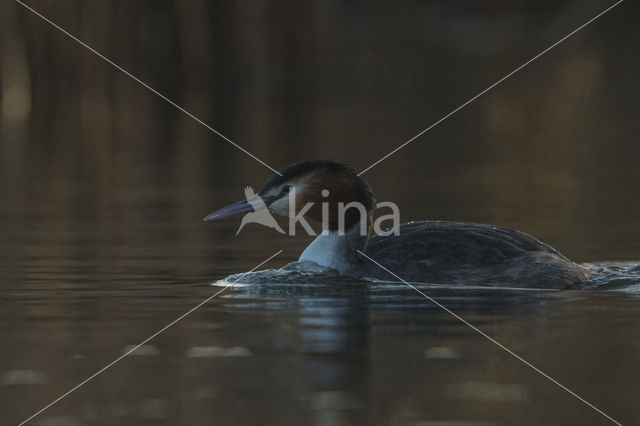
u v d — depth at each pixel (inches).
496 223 599.5
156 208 669.3
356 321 347.3
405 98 1391.5
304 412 253.8
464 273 417.1
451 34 1787.6
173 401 263.6
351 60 1633.9
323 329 335.3
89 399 265.6
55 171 873.5
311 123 1165.1
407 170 860.0
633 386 273.9
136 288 413.7
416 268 421.4
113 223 608.4
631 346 311.0
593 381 278.1
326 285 413.7
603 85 1505.9
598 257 488.7
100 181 811.4
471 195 716.7
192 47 1387.8
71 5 1290.6
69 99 1321.4
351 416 251.1
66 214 645.9
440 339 320.8
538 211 645.9
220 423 247.0
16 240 545.3
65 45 1301.7
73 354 308.0
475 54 1717.5
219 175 832.9
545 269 409.7
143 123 1228.5
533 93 1470.2
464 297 386.0
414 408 256.2
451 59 1701.5
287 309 368.5
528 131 1147.9
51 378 284.4
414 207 663.8
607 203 679.1
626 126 1155.9
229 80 1425.9
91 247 522.0
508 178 805.9
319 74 1550.2
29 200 711.7
